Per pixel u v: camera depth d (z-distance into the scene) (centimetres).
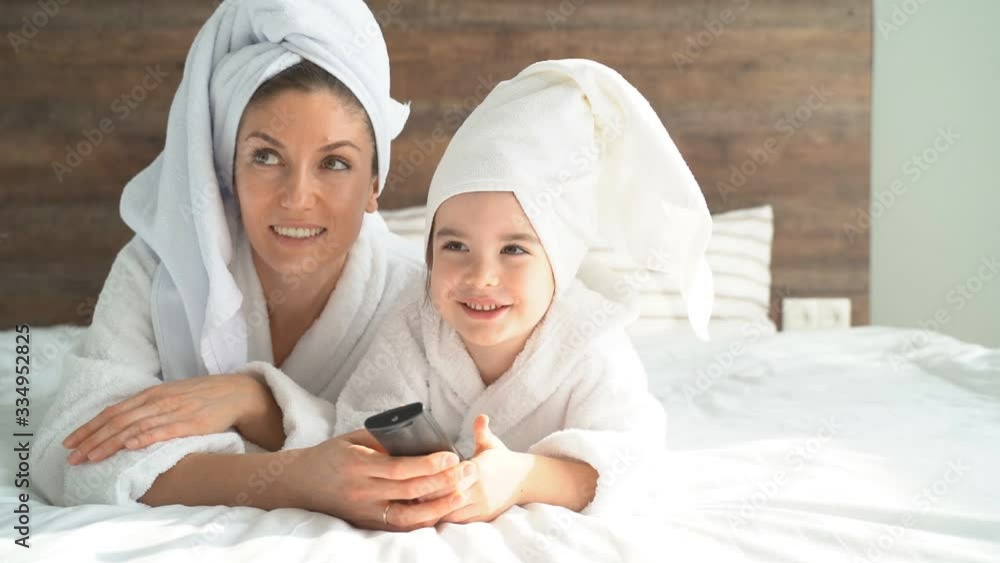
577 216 119
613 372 118
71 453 109
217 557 83
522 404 121
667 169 118
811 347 216
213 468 106
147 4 255
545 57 267
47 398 164
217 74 131
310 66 128
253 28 131
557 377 119
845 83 277
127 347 130
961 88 286
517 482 101
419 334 127
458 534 92
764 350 213
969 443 134
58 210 256
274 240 130
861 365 197
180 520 94
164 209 134
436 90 265
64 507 106
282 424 124
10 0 251
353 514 99
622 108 119
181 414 112
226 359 134
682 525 97
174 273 132
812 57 275
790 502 106
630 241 126
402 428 91
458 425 126
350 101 130
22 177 254
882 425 145
